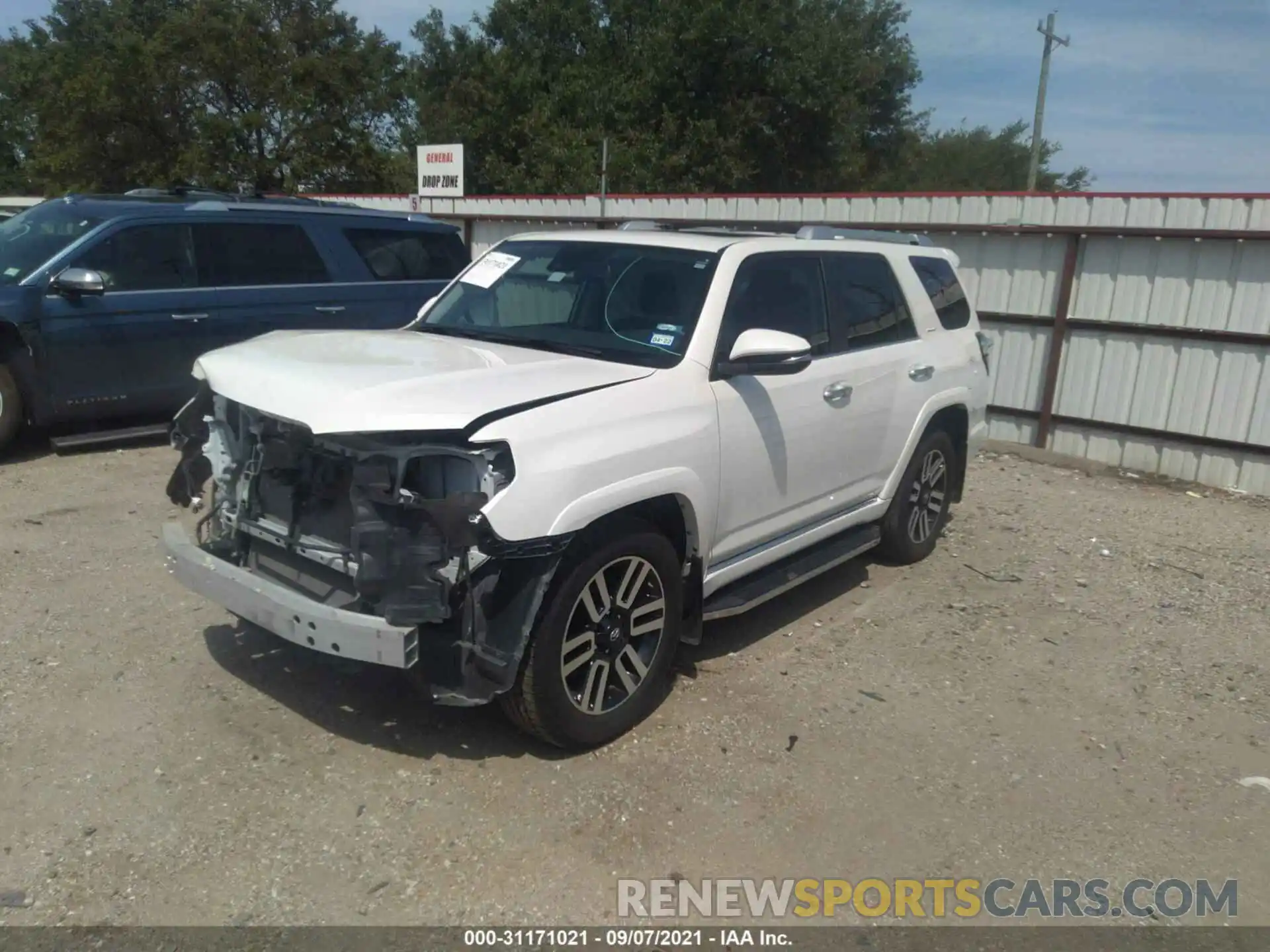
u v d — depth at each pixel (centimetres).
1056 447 1035
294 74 3275
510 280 512
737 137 3114
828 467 524
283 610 361
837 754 420
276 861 335
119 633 486
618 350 452
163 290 816
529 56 3716
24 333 751
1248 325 909
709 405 434
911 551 648
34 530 618
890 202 1147
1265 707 489
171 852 338
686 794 384
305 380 380
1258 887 354
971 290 1073
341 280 912
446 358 418
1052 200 1023
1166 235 924
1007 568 668
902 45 3938
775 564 529
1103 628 576
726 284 464
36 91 3750
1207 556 721
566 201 1476
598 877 337
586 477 370
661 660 429
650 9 3481
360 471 347
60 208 827
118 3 3825
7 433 764
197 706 425
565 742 397
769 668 496
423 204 1681
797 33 3127
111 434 797
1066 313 1001
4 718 410
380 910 317
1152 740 452
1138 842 376
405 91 3641
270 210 887
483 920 315
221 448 428
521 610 361
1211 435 940
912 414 590
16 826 346
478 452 351
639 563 408
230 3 3259
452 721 424
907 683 490
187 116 3288
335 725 416
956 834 373
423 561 342
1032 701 481
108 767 381
